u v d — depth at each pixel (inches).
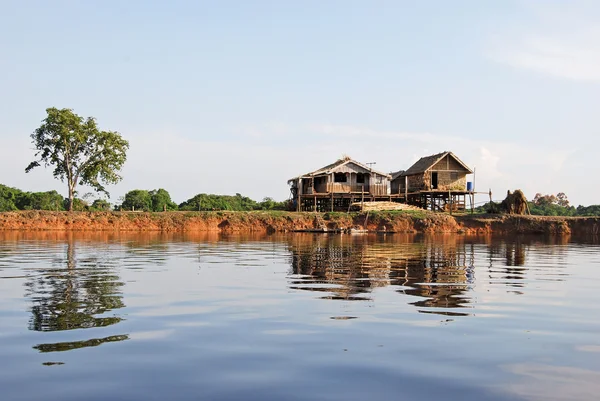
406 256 851.4
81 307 371.6
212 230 1961.1
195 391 207.2
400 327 314.0
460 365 241.8
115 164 1974.7
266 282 510.3
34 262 697.6
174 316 342.6
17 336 287.4
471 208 2260.1
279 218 2005.4
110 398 199.8
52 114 1850.4
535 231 2027.6
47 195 2810.0
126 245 1090.1
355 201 2340.1
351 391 208.2
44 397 200.4
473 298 422.0
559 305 393.7
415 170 2333.9
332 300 406.3
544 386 215.6
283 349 265.6
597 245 1294.3
